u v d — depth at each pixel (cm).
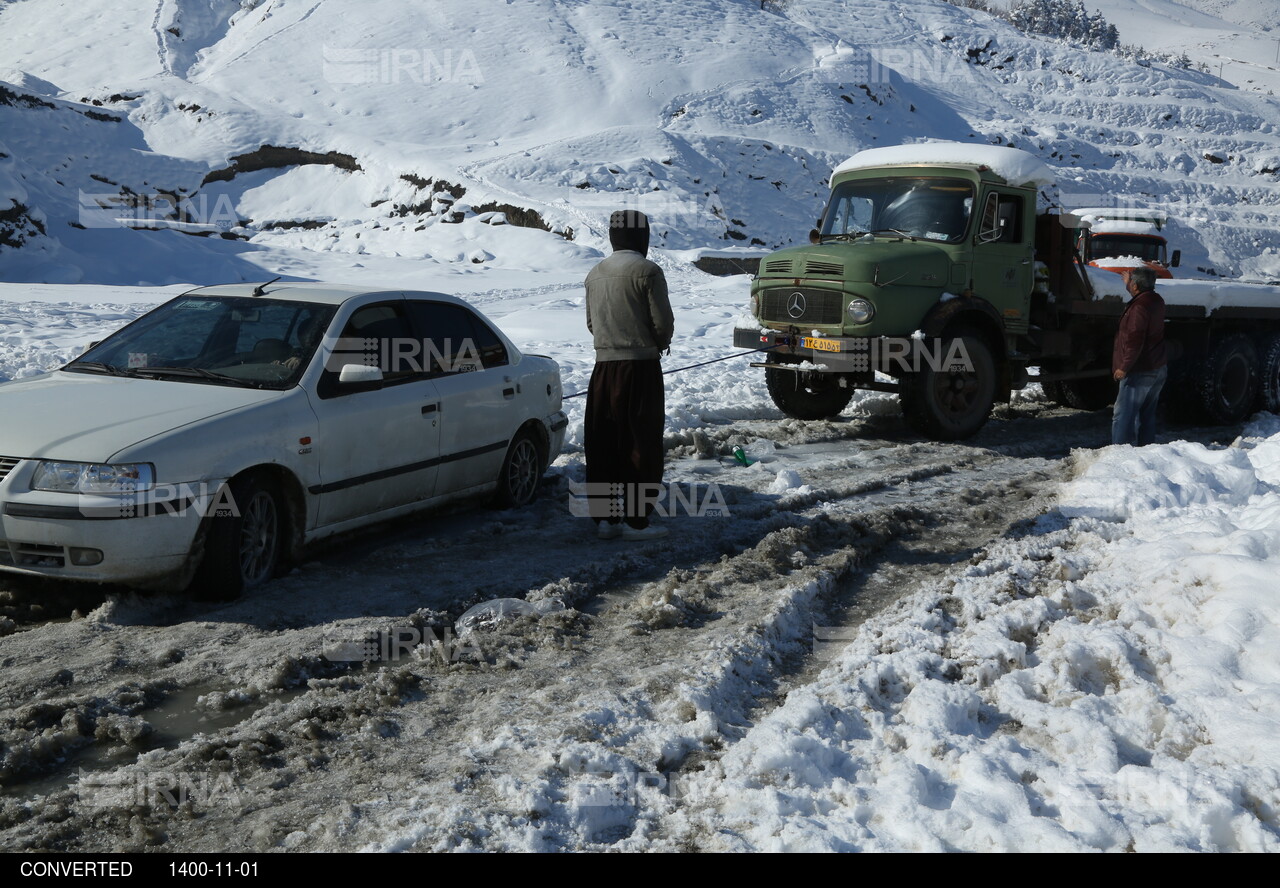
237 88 7344
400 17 8350
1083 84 10656
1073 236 1101
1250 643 454
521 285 3206
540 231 4738
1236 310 1185
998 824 318
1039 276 1090
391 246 4806
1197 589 514
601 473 663
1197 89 10775
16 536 482
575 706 416
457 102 7188
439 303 688
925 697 409
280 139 6038
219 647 466
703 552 646
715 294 2841
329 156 5953
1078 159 8794
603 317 655
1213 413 1192
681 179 5800
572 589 555
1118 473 815
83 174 5497
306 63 7800
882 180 1075
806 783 354
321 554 613
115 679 432
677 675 444
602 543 655
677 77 7781
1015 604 524
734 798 340
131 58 8425
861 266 955
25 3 10138
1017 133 8719
